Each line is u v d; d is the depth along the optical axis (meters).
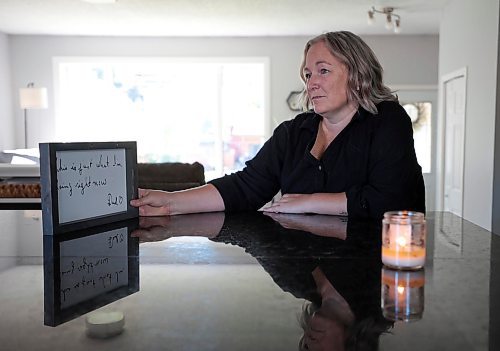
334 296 0.65
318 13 5.89
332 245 0.99
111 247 0.99
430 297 0.65
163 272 0.79
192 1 5.30
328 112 1.47
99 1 5.22
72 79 7.52
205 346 0.50
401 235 0.79
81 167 1.16
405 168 1.40
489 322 0.56
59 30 6.91
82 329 0.55
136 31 6.98
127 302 0.64
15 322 0.57
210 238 1.07
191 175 3.86
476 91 4.08
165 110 7.61
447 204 4.96
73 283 0.74
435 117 7.30
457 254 0.90
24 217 1.49
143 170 3.84
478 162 4.02
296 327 0.55
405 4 5.36
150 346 0.50
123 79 7.56
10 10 5.71
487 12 3.83
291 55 7.35
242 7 5.59
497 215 3.73
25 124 7.33
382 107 1.47
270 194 1.62
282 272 0.78
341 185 1.47
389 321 0.56
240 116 7.63
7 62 7.19
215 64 7.41
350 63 1.43
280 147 1.60
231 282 0.73
